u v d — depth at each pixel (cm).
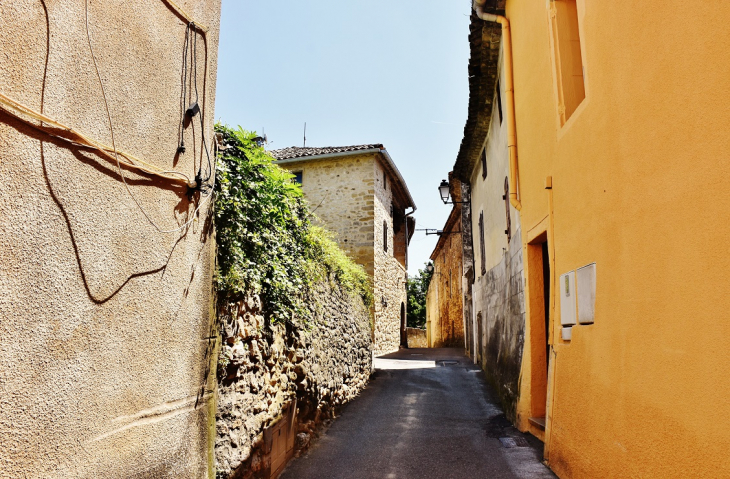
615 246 332
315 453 547
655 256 278
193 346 280
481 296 1189
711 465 223
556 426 449
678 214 254
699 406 234
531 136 574
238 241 379
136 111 229
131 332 222
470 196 1483
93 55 200
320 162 1678
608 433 336
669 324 263
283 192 493
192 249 283
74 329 187
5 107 158
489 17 704
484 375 1079
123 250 217
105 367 204
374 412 755
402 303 2150
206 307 299
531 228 578
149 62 241
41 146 174
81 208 192
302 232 586
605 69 346
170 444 250
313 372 607
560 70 464
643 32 289
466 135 1080
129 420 218
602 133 352
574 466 397
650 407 281
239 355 358
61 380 179
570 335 423
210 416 299
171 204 260
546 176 506
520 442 551
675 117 256
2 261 157
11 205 161
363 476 478
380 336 1658
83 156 194
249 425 385
